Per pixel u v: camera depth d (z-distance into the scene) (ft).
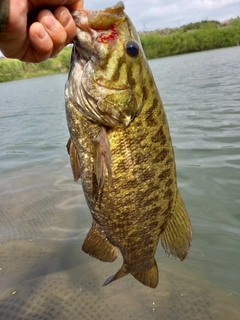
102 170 0.92
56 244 1.94
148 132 0.95
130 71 0.91
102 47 0.89
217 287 1.55
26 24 0.76
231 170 2.61
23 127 5.62
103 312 1.42
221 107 4.96
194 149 3.18
